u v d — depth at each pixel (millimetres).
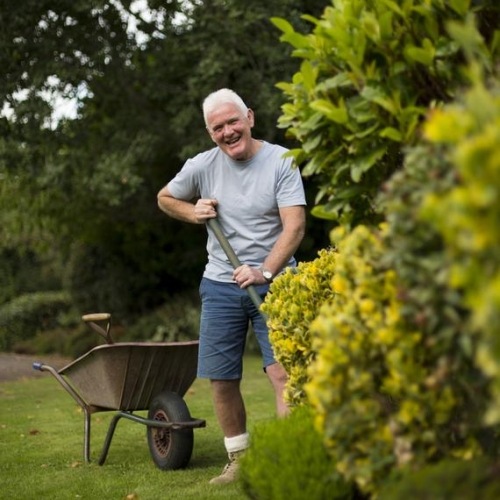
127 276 16031
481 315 1861
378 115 2906
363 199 3199
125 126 12648
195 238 15320
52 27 12195
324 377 2541
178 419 4820
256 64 12305
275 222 4566
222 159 4621
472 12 2902
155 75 12398
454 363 2350
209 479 4641
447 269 2096
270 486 2984
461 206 1896
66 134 12320
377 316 2516
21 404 8484
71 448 5828
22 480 4863
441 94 2963
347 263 2691
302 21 11773
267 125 11984
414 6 2963
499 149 1867
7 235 16203
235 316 4566
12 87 11820
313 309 3664
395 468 2514
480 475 2305
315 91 3033
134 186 11688
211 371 4586
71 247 16531
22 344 16312
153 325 14977
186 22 12344
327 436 2576
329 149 3092
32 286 18250
